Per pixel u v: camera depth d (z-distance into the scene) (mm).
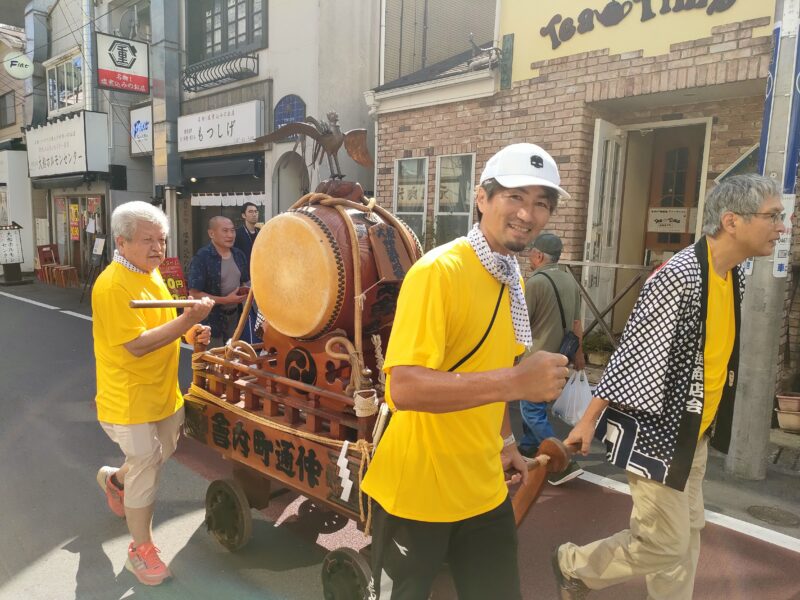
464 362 1629
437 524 1686
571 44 6395
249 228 5730
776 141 3701
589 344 6570
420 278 1539
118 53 11930
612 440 2215
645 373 2074
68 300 12141
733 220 2059
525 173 1578
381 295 2605
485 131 7305
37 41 16047
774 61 3686
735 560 3006
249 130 10250
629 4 5902
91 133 13750
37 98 16219
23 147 17031
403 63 10250
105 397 2660
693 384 2076
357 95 9750
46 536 3186
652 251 7613
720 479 3928
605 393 2156
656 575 2391
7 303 11625
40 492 3686
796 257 5426
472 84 7289
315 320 2473
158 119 12328
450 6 10719
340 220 2586
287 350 2715
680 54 5629
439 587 2596
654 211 7551
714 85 5508
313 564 2926
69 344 7871
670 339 2051
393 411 1767
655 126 6668
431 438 1648
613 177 6871
